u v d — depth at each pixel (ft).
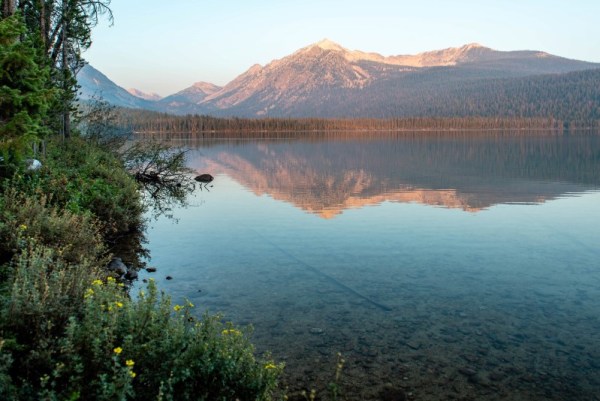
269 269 37.68
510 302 30.40
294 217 61.82
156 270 36.81
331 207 70.03
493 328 26.04
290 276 35.78
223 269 37.42
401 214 63.41
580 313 28.43
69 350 12.79
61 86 59.98
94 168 59.00
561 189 88.63
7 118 28.40
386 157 187.32
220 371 14.38
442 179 107.96
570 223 56.70
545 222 57.31
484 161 162.71
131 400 13.23
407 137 467.52
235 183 103.55
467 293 32.12
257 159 180.86
